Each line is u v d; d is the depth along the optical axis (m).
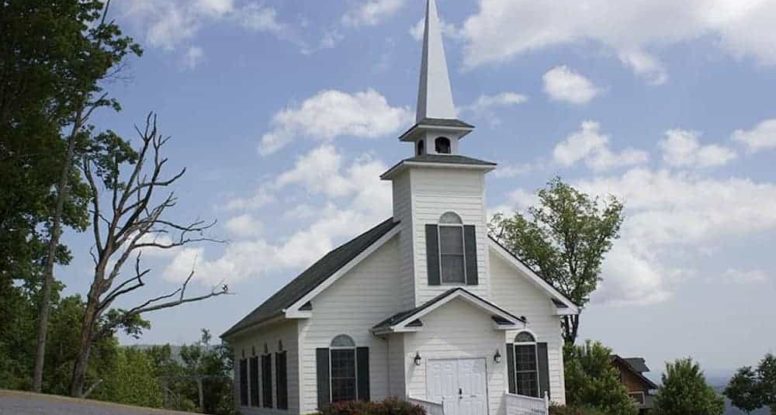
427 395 24.81
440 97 28.36
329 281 25.83
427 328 25.16
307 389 25.34
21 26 26.16
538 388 27.08
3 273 31.48
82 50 27.94
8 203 29.98
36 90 27.11
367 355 26.03
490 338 25.70
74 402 20.70
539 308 27.80
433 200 26.48
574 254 45.72
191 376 51.78
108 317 37.84
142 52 29.88
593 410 27.69
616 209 45.88
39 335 27.89
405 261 26.47
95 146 29.86
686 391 36.34
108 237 28.20
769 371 52.62
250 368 32.72
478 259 26.55
